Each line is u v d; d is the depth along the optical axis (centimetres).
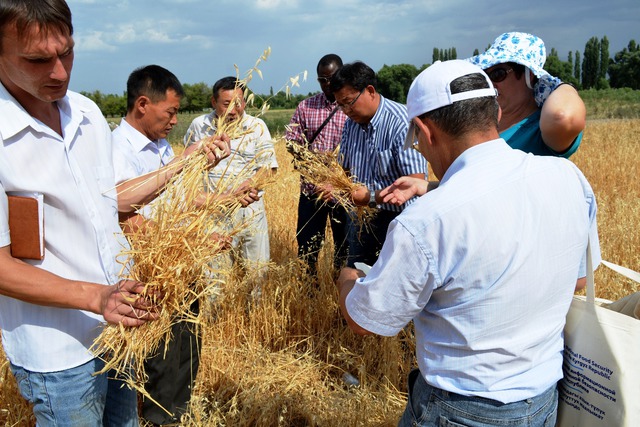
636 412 170
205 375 376
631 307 201
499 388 165
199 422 297
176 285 199
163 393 307
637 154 1341
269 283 450
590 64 9962
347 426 322
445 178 173
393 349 377
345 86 371
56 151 191
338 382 386
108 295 185
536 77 262
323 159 407
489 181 159
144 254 200
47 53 164
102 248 208
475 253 154
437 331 172
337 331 428
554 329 171
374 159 396
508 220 155
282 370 384
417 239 158
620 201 761
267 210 712
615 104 4550
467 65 174
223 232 236
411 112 179
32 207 183
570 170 175
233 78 473
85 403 213
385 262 164
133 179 247
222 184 237
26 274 176
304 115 527
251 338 421
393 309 167
